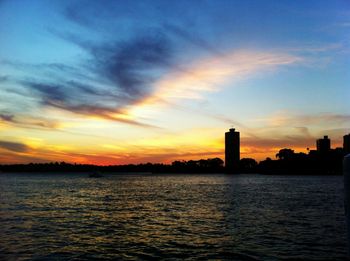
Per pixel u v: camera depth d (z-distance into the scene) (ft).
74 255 76.07
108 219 135.23
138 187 425.69
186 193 306.76
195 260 72.23
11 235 97.96
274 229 108.88
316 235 97.86
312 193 298.97
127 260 72.54
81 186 439.22
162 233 103.19
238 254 76.64
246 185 481.87
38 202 209.97
